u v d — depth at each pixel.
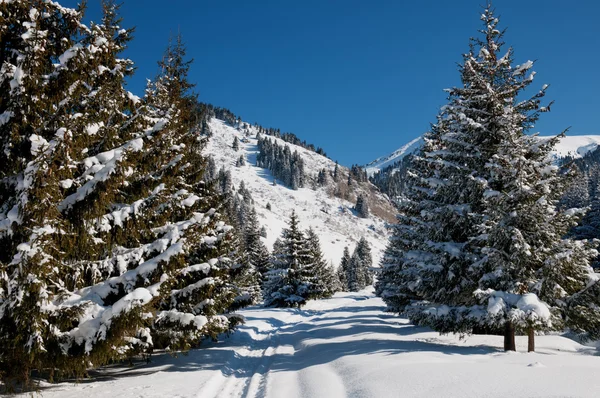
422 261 14.34
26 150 7.61
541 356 9.82
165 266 8.89
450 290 13.25
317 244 59.28
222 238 14.66
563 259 10.96
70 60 7.79
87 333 7.41
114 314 7.37
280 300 40.31
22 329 6.62
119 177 7.70
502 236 11.70
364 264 99.56
